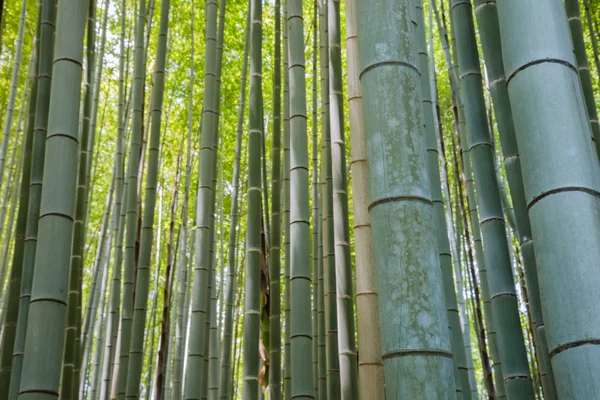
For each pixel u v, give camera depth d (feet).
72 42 7.97
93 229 31.53
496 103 8.86
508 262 9.04
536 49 5.45
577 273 4.90
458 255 22.27
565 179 5.12
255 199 12.53
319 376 15.14
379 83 5.78
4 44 23.99
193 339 13.53
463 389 12.01
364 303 8.82
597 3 22.15
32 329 7.07
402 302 5.18
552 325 4.99
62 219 7.47
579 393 4.69
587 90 12.42
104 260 25.35
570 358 4.79
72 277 11.94
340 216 11.48
